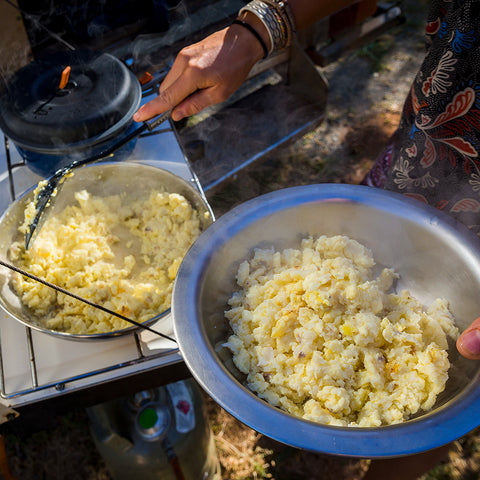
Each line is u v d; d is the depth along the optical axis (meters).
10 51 1.47
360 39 2.17
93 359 0.87
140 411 1.14
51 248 0.98
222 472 1.45
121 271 0.99
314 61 2.03
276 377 0.74
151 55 1.46
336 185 0.84
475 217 0.99
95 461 1.44
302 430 0.58
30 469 1.42
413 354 0.76
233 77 0.99
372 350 0.76
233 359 0.78
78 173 1.03
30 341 0.88
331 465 1.47
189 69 0.95
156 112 0.96
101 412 1.17
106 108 1.04
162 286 0.98
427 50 0.93
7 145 1.17
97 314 0.91
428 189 1.01
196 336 0.67
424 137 0.92
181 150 1.17
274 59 1.86
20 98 1.06
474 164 0.90
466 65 0.79
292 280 0.82
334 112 2.39
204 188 1.68
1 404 0.81
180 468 1.18
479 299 0.74
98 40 1.53
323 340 0.77
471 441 1.49
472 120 0.84
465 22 0.75
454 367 0.74
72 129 1.01
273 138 1.85
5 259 0.92
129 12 1.51
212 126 1.88
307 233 0.88
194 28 1.52
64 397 0.85
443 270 0.81
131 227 1.07
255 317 0.79
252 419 0.59
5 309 0.83
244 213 0.81
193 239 1.01
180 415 1.18
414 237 0.82
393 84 2.53
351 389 0.75
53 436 1.47
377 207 0.82
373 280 0.85
